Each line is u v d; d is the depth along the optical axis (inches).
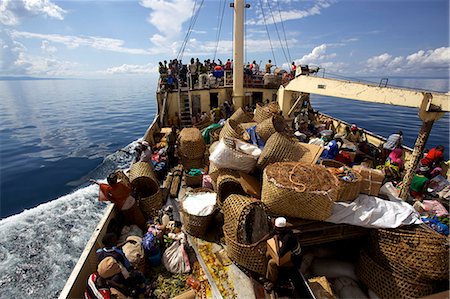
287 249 157.2
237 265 196.9
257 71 677.3
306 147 263.4
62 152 770.8
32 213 379.2
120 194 231.9
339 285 187.3
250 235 187.0
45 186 537.6
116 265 158.9
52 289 247.1
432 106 211.3
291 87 395.2
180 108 568.4
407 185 244.8
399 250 168.6
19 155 744.3
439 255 159.5
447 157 649.6
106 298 150.4
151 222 246.4
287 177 190.4
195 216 221.9
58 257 288.2
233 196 207.3
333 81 307.7
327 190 175.0
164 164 355.9
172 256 199.5
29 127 1159.6
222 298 171.5
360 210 185.2
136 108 1899.6
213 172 265.9
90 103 2293.3
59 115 1534.2
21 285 250.2
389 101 244.1
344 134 462.0
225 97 608.1
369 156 357.7
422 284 160.9
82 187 519.8
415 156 233.0
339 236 193.8
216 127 418.3
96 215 375.2
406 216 181.3
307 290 159.9
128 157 690.8
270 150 245.3
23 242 311.3
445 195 283.4
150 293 177.0
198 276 191.6
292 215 188.9
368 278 181.0
